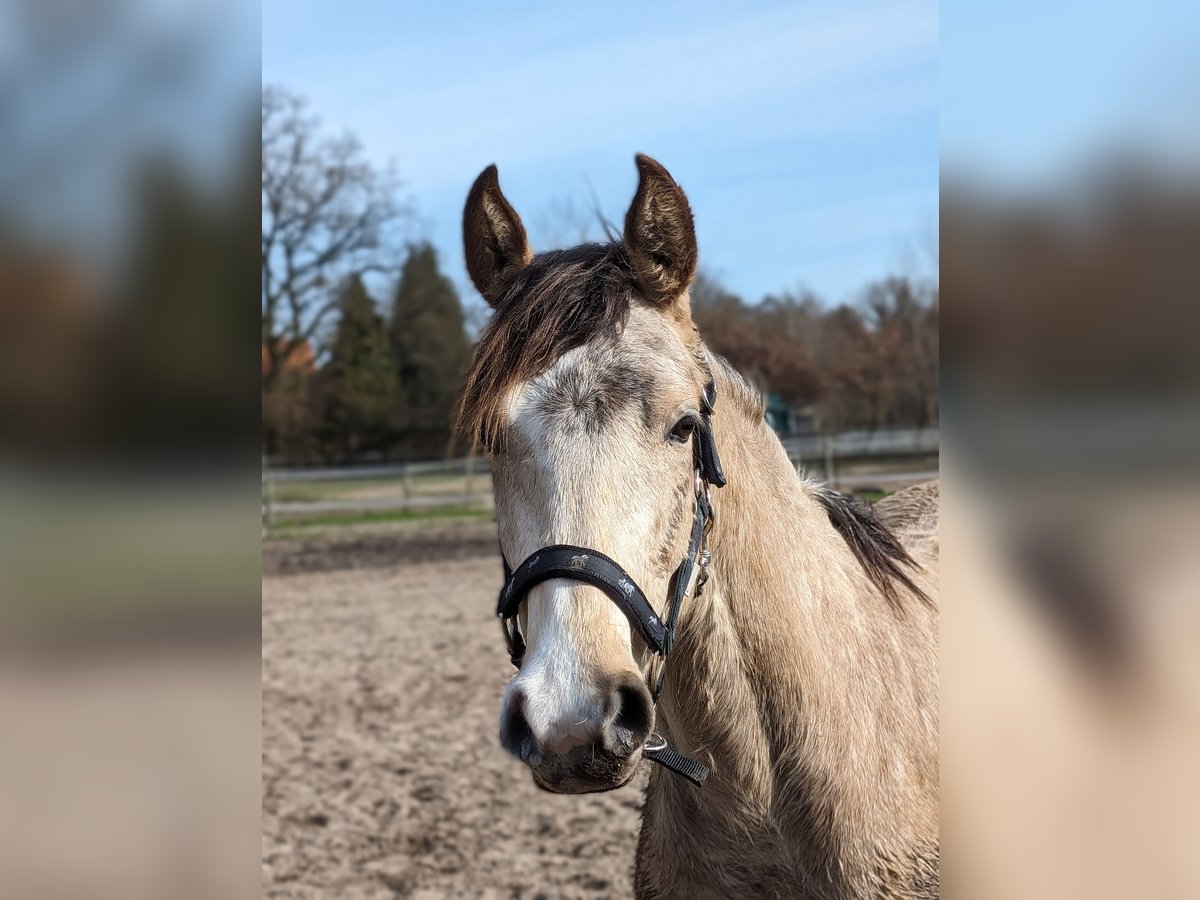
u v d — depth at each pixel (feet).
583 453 6.47
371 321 98.22
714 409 7.60
